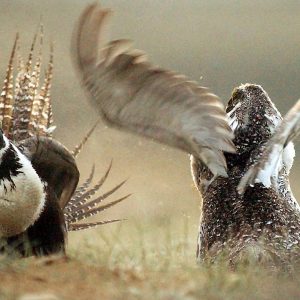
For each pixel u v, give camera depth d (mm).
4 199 21781
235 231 22312
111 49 17203
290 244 22000
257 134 22844
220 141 18766
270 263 21578
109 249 23500
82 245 24797
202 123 18453
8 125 23594
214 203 22750
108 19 17094
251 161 22594
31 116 23750
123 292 18750
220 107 18328
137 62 17375
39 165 22797
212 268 20891
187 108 18172
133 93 17672
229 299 18828
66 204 23594
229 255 21906
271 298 19172
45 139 22547
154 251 24359
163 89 17797
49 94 24000
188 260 23125
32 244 22453
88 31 17094
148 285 19438
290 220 22438
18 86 23828
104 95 17594
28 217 22125
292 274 21234
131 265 22062
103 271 20594
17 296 18188
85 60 17234
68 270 20531
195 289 19266
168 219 29922
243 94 23484
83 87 17547
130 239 27219
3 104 23594
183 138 18453
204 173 23203
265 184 21984
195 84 17953
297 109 21031
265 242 21969
